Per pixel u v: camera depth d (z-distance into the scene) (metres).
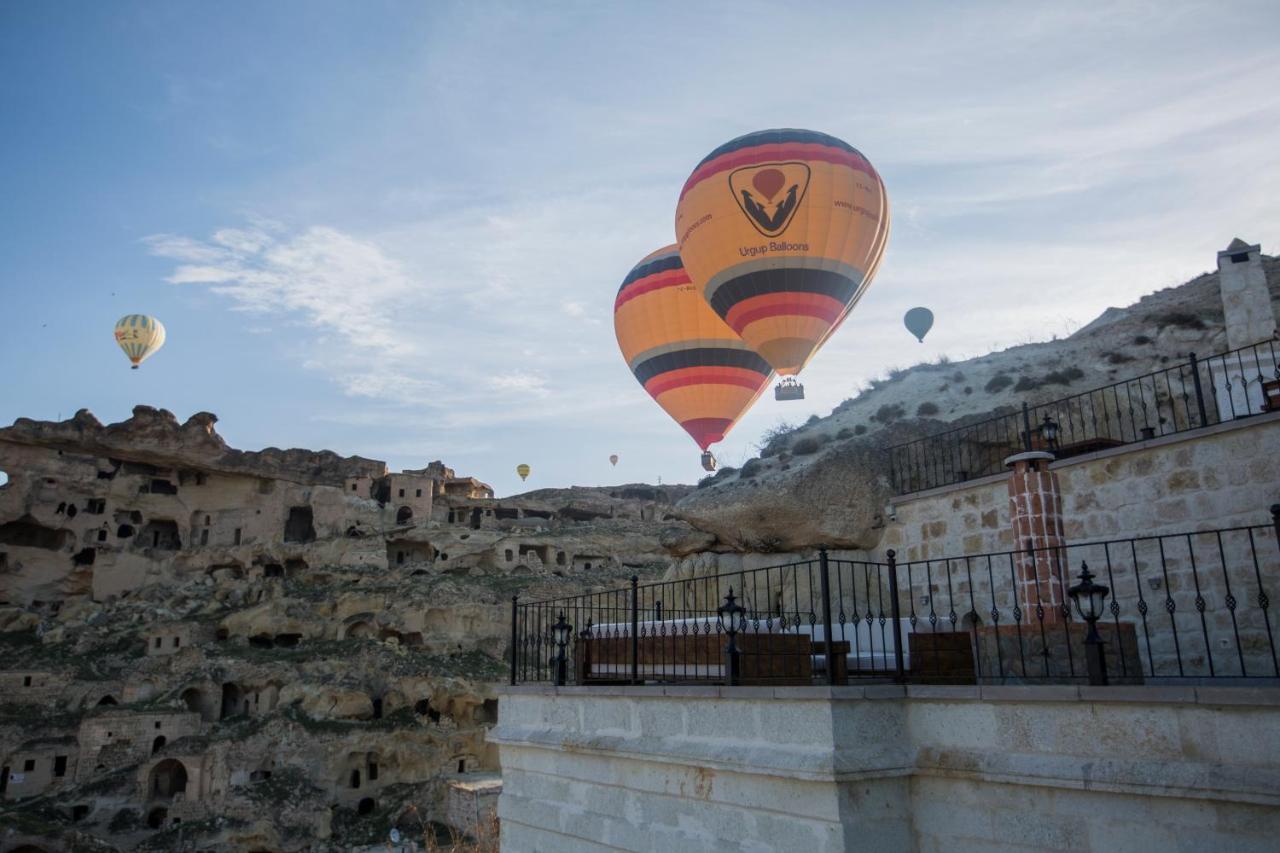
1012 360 26.11
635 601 10.70
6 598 84.44
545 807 11.09
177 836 52.62
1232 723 6.23
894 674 9.76
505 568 85.12
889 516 16.00
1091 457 12.45
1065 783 6.93
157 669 68.69
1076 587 7.65
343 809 57.38
